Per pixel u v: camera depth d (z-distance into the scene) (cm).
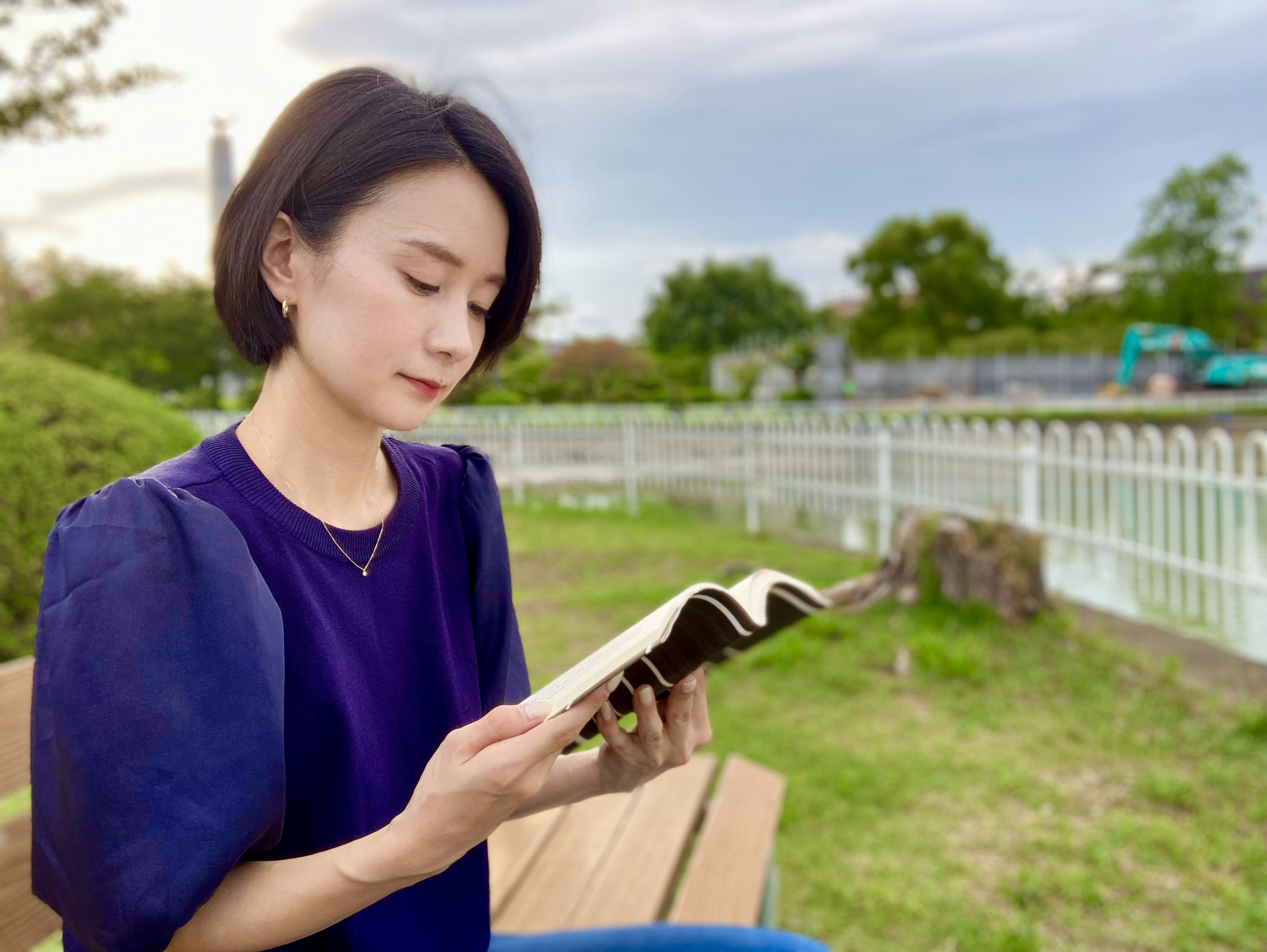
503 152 90
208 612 78
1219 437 584
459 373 92
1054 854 322
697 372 3397
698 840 227
